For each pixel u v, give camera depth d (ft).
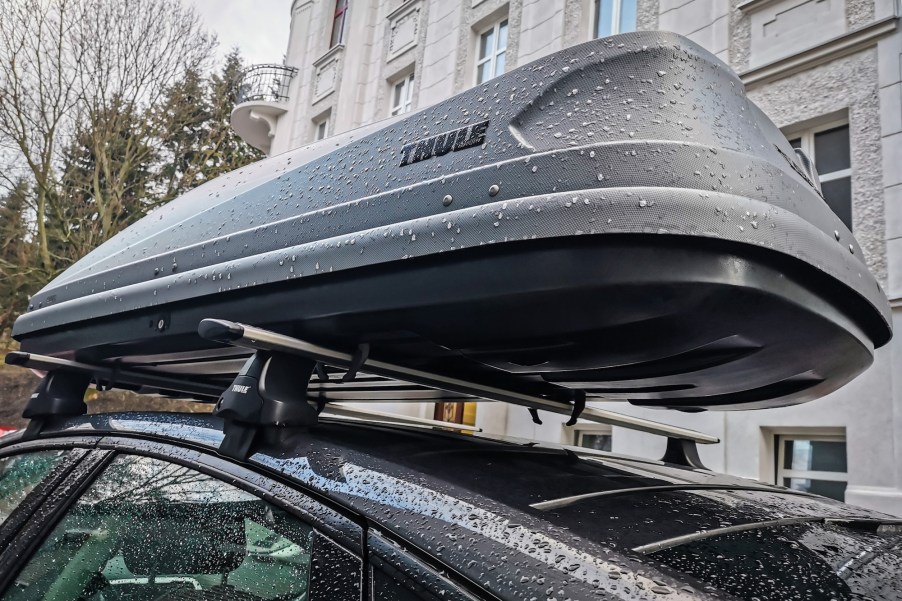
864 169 17.54
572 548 2.30
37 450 4.75
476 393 4.33
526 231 2.87
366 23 39.63
